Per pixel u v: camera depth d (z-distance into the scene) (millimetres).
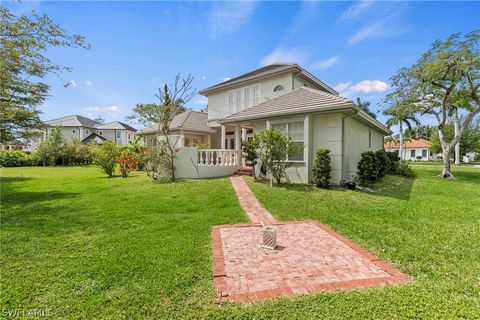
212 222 5797
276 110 11258
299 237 4930
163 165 12008
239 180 11531
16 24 6996
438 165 32656
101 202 7707
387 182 12469
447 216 6215
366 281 3291
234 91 19094
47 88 13914
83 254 4082
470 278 3355
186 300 2896
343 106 8961
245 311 2693
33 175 16734
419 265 3727
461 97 14719
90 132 50094
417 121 31328
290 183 10688
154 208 6949
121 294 2984
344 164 10312
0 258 3943
